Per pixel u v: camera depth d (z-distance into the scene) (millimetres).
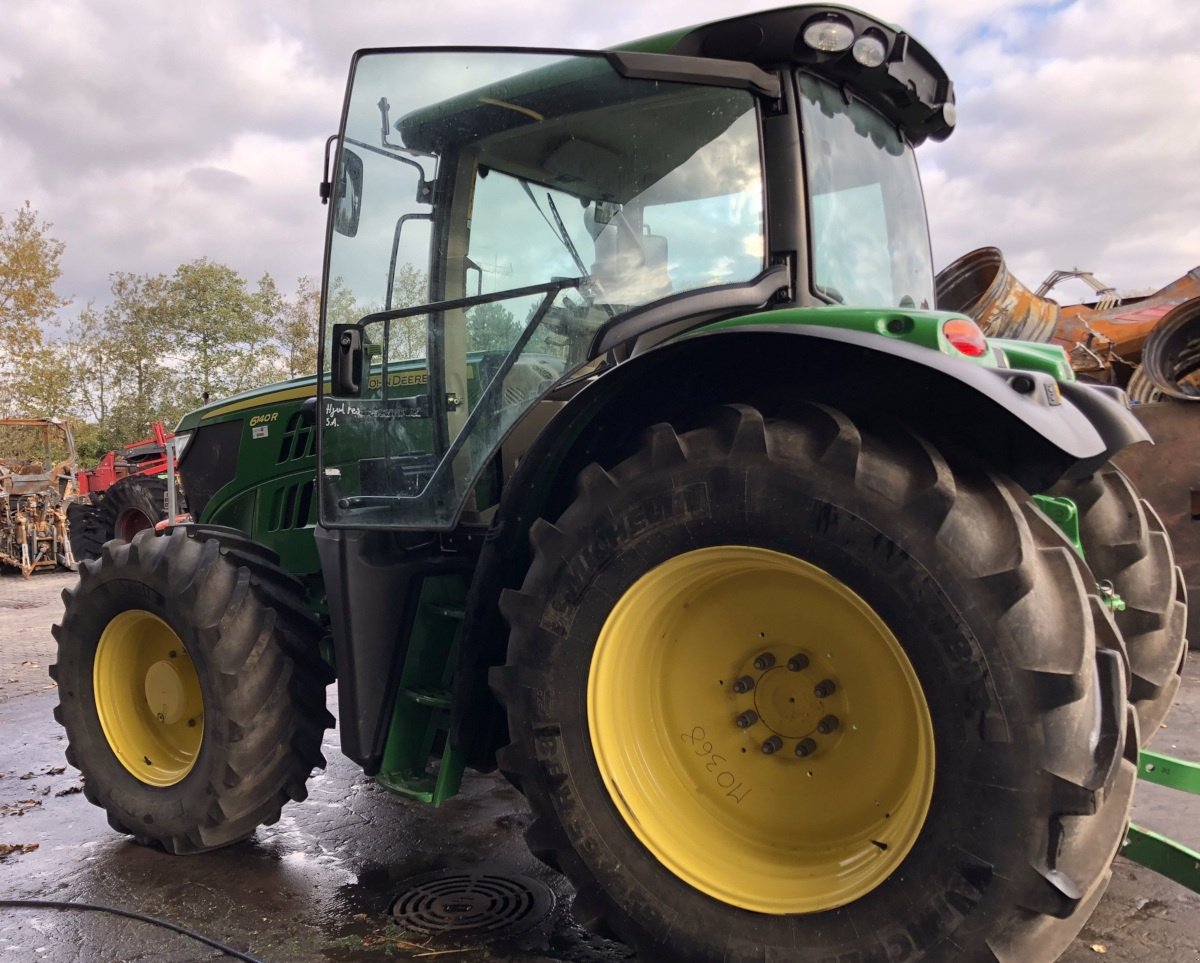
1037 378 1918
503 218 2619
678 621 2270
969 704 1762
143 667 3434
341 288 2750
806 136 2453
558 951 2447
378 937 2551
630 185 2516
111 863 3143
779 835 2164
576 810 2182
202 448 4441
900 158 3053
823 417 1987
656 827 2154
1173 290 7203
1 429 22094
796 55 2410
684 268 2484
